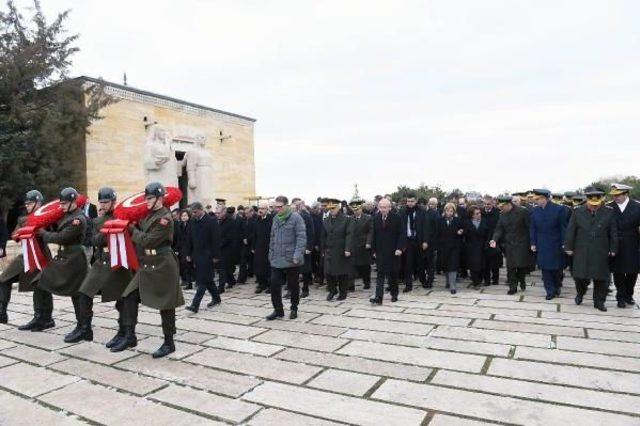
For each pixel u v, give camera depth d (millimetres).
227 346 5398
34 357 5102
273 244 6801
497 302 7820
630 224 7074
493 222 9734
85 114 16359
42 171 15211
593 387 3971
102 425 3461
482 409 3570
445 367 4531
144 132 20297
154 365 4770
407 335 5727
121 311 5551
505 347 5145
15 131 14797
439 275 11594
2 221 12500
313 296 8875
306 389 4047
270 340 5633
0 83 14367
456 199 11664
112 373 4555
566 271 11938
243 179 26672
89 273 5637
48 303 6371
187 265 9953
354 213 9477
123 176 19312
